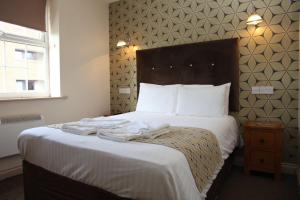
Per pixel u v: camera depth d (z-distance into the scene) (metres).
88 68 3.69
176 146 1.41
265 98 2.71
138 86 3.66
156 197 1.15
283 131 2.55
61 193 1.64
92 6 3.73
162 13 3.41
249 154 2.54
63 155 1.59
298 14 2.48
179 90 3.04
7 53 2.85
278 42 2.60
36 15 3.10
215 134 1.96
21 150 1.95
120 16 3.88
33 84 3.16
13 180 2.56
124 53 3.88
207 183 1.51
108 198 1.35
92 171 1.41
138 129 1.74
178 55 3.22
